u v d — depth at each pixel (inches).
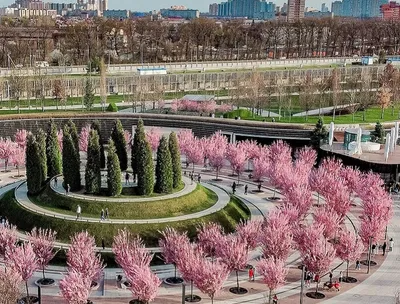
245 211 4645.7
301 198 4281.5
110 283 3427.7
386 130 7253.9
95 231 3880.4
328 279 3607.3
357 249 3577.8
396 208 5029.5
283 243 3496.6
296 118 7741.1
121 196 4264.3
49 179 4815.5
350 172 5064.0
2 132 6865.2
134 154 4525.1
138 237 3590.1
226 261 3321.9
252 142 6250.0
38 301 3105.3
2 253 3432.6
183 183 4714.6
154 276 3058.6
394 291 3447.3
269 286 3149.6
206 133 7145.7
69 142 4333.2
